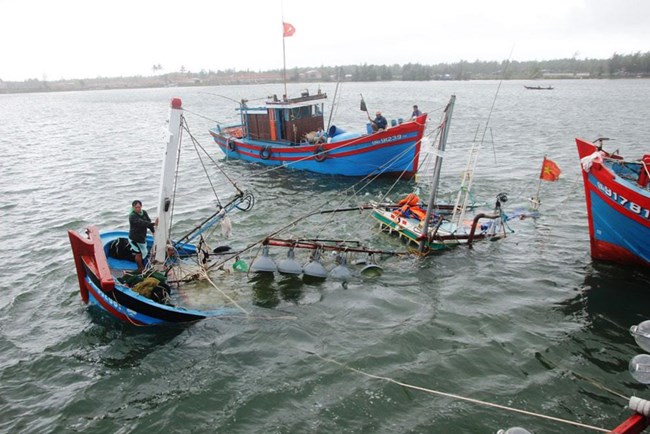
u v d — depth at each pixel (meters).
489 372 8.45
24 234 16.36
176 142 10.95
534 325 9.94
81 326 10.20
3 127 57.53
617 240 12.21
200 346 9.41
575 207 17.67
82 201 20.55
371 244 14.30
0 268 13.37
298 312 10.61
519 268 12.60
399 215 15.16
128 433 7.29
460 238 13.94
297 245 12.34
